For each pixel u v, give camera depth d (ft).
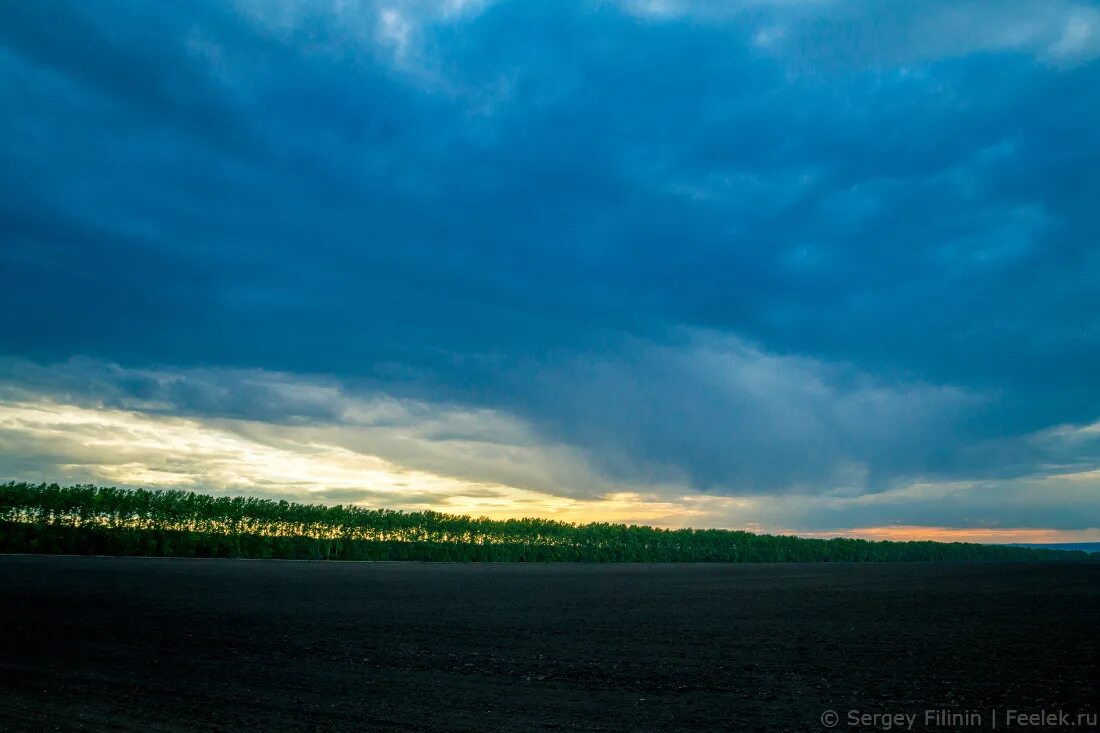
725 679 38.91
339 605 79.92
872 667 42.68
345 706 32.27
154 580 110.52
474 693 35.09
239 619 64.59
